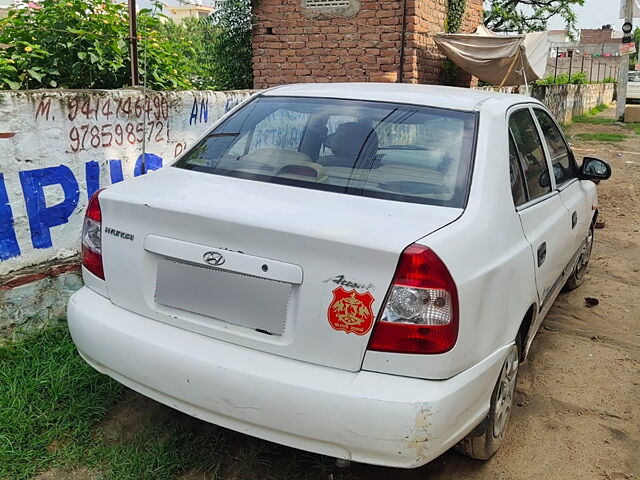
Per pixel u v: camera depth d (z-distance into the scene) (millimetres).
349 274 2107
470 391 2238
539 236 3025
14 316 3527
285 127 3119
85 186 3898
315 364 2166
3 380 3119
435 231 2244
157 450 2754
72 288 3820
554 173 3752
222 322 2322
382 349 2092
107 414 3045
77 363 3295
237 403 2211
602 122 22562
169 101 4484
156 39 5660
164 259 2443
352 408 2062
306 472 2729
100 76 5133
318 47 9461
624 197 9172
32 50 4664
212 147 3164
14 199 3486
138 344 2402
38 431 2846
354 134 2943
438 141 2820
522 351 3148
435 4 9672
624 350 4125
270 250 2207
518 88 14969
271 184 2705
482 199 2559
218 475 2678
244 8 9742
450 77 10297
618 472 2852
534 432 3154
